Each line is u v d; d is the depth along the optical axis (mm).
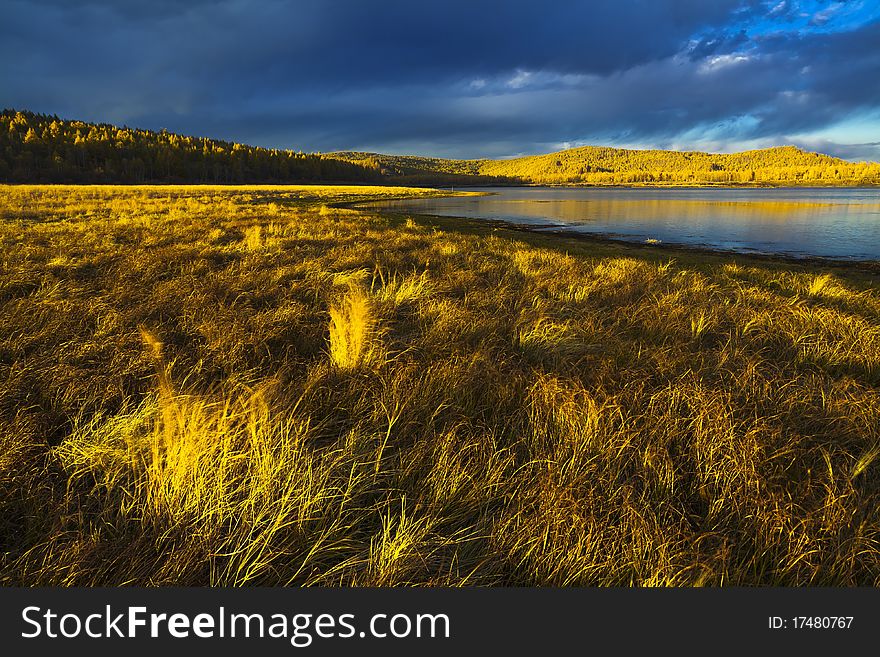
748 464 2744
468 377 3893
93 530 2289
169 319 5379
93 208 23094
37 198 30016
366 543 2398
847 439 3283
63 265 7973
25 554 2057
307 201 48844
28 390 3453
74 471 2676
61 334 4672
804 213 40812
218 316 5352
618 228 28922
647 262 13805
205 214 22125
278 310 5727
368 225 20719
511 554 2275
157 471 2484
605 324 6227
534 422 3299
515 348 5031
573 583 2137
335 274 8203
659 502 2609
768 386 3904
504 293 7289
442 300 6824
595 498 2529
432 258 10812
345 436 3107
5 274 7051
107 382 3619
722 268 13156
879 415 3514
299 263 9234
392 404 3445
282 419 3127
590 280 8859
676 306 6766
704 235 25094
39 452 2873
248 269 8430
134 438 2844
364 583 2082
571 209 48781
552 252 13836
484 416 3512
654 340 5586
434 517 2465
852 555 2199
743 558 2326
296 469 2576
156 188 61906
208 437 2730
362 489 2615
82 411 3203
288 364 4262
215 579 2141
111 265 8375
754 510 2480
